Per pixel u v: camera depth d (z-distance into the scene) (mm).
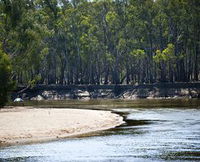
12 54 135625
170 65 172000
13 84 92562
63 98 169375
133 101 137500
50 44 190500
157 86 159375
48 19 191000
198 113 85500
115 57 188625
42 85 176000
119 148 46375
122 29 187125
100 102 136875
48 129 61781
